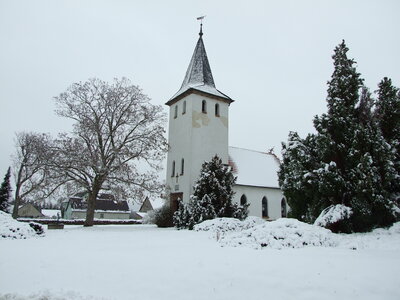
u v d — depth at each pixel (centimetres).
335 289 631
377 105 1830
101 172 2484
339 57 1805
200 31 3622
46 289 668
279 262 830
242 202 3200
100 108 2717
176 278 718
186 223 2441
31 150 3089
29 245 1309
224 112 3372
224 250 1082
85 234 1916
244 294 626
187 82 3428
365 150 1588
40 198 2514
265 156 3909
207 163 2630
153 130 2770
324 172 1572
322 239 1178
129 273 766
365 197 1488
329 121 1683
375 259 859
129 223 4144
